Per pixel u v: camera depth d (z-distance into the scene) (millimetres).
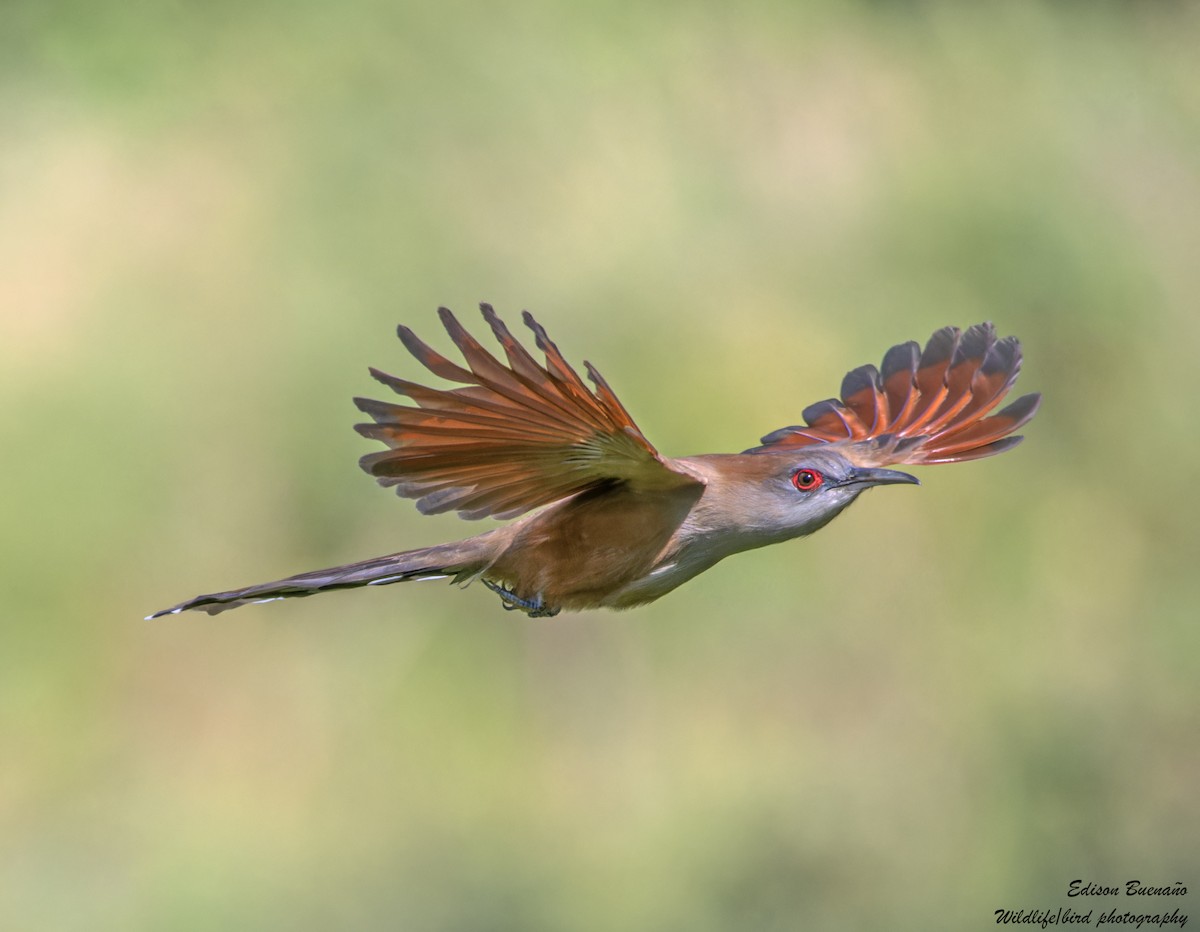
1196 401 24422
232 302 21656
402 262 22172
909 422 11617
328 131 23078
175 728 20094
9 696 19734
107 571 20422
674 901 19219
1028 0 28109
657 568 9977
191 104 23344
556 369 8398
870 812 20406
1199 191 26234
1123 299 24703
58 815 19453
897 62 26531
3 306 21500
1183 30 28438
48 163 22719
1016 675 21984
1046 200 25047
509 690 20625
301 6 24281
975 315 23984
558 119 23906
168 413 21000
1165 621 22938
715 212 23703
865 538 22062
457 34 24203
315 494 21141
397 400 21406
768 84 25453
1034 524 23000
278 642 20672
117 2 24219
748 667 21203
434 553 9961
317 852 19328
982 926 19547
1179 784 21656
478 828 19734
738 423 21812
